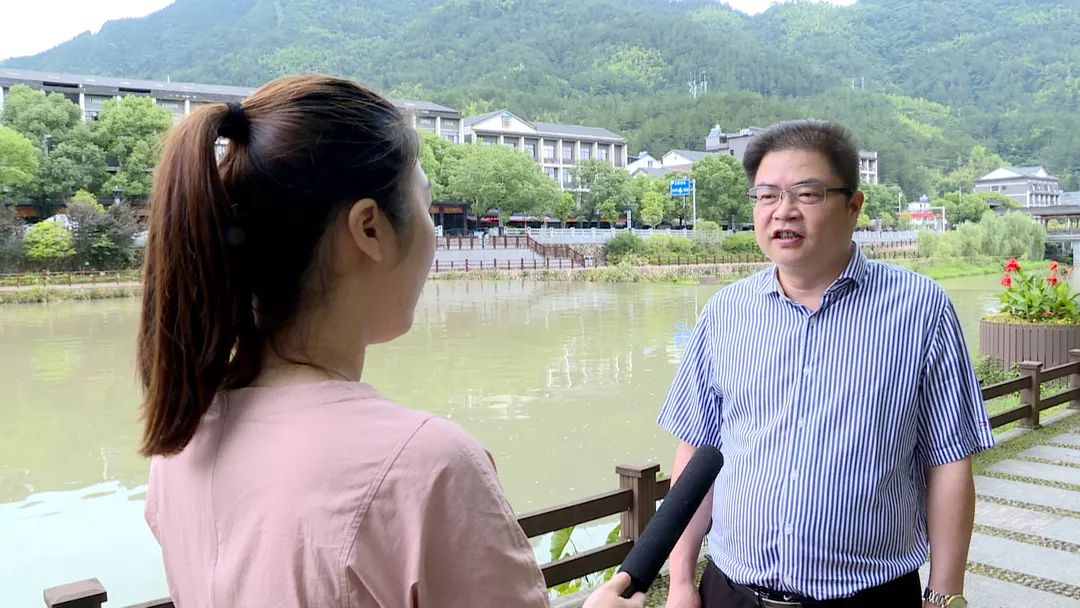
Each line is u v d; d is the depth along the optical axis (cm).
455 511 75
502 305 3148
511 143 7612
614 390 1405
